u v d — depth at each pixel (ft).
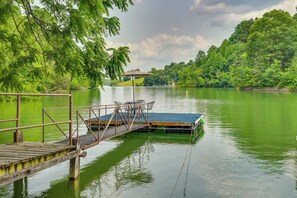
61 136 39.68
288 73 171.12
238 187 20.80
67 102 99.40
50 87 127.44
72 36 17.52
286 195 19.38
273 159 27.76
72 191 20.54
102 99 117.70
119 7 19.12
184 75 324.80
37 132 42.88
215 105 85.71
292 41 196.85
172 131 43.06
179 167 25.73
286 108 73.36
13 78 19.39
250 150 31.37
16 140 21.94
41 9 18.60
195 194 19.69
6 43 19.66
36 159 17.29
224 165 26.02
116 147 34.01
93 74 18.62
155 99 116.37
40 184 21.74
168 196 19.43
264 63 198.80
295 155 29.17
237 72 226.38
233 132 42.09
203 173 23.94
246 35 312.09
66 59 18.42
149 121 43.29
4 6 16.67
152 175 23.77
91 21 17.70
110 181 22.54
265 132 41.60
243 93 154.51
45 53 19.11
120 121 42.98
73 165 22.16
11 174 15.21
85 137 29.25
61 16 17.11
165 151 31.73
